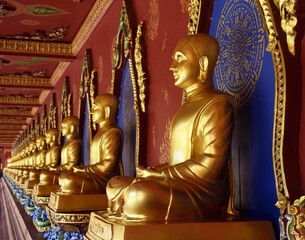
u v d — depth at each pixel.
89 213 4.22
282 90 2.29
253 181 2.71
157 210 2.31
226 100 2.58
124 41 5.30
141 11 5.03
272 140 2.53
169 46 4.18
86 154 7.75
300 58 2.28
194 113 2.63
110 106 4.95
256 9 2.79
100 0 6.80
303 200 2.07
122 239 2.11
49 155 8.34
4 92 15.87
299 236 2.04
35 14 7.64
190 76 2.75
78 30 8.51
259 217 2.62
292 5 2.22
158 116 4.40
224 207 2.59
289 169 2.24
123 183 2.95
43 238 5.05
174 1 4.10
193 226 2.21
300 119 2.26
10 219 10.53
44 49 9.10
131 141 5.16
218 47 2.83
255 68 2.77
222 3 3.22
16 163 19.16
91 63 7.77
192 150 2.63
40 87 12.94
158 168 2.97
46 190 5.76
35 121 19.11
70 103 9.80
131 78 5.06
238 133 2.91
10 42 8.91
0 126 24.91
